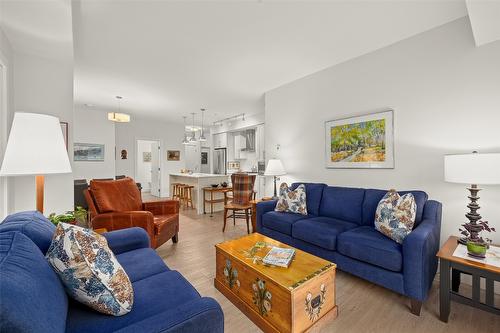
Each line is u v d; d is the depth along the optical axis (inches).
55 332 28.0
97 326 38.9
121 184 121.0
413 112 102.6
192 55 119.8
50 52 96.9
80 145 241.9
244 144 290.7
